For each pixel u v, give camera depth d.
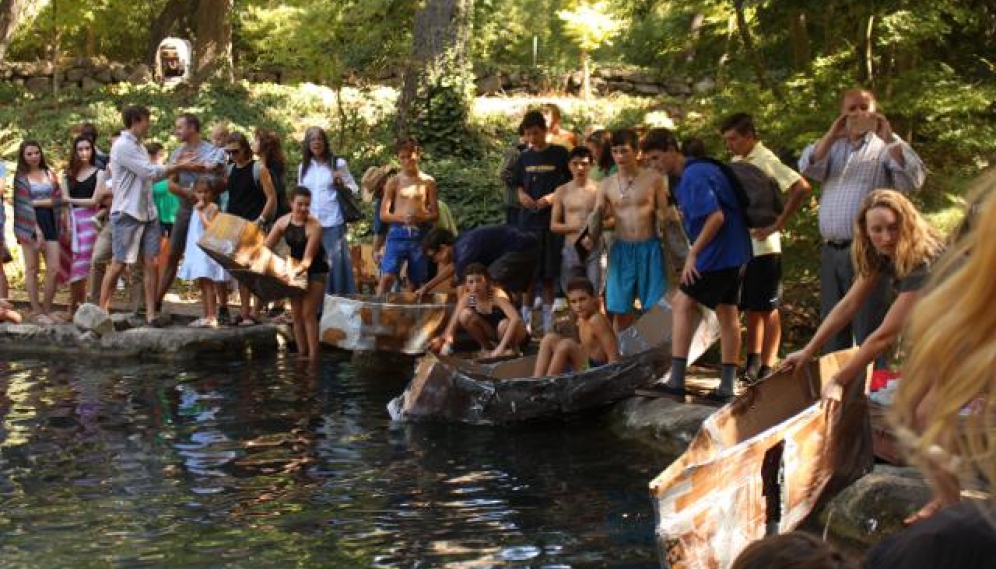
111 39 31.83
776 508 4.35
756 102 9.94
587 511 5.76
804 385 5.17
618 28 24.17
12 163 19.31
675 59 12.61
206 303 10.97
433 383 7.79
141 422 7.77
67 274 11.55
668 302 8.35
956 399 1.33
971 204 1.37
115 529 5.52
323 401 8.43
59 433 7.45
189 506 5.89
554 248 10.05
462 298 9.27
